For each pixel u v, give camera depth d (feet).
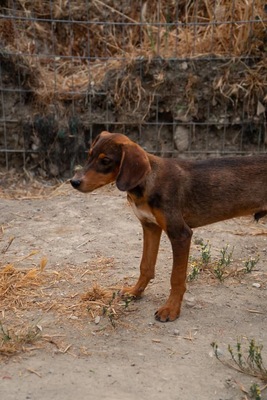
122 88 9.61
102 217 8.40
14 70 9.65
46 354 5.76
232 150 9.81
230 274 7.01
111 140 5.93
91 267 7.16
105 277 6.96
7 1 10.67
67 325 6.15
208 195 6.24
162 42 10.11
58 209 8.66
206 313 6.35
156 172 6.07
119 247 7.61
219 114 9.70
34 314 6.32
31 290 6.70
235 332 6.10
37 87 9.71
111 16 10.85
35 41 10.42
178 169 6.18
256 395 5.24
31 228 8.10
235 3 9.93
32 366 5.60
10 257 7.38
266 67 9.53
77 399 5.26
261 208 6.45
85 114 9.71
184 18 10.59
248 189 6.35
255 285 6.83
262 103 9.58
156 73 9.60
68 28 10.80
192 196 6.21
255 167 6.38
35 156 9.75
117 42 10.73
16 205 8.81
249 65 9.63
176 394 5.34
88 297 6.53
